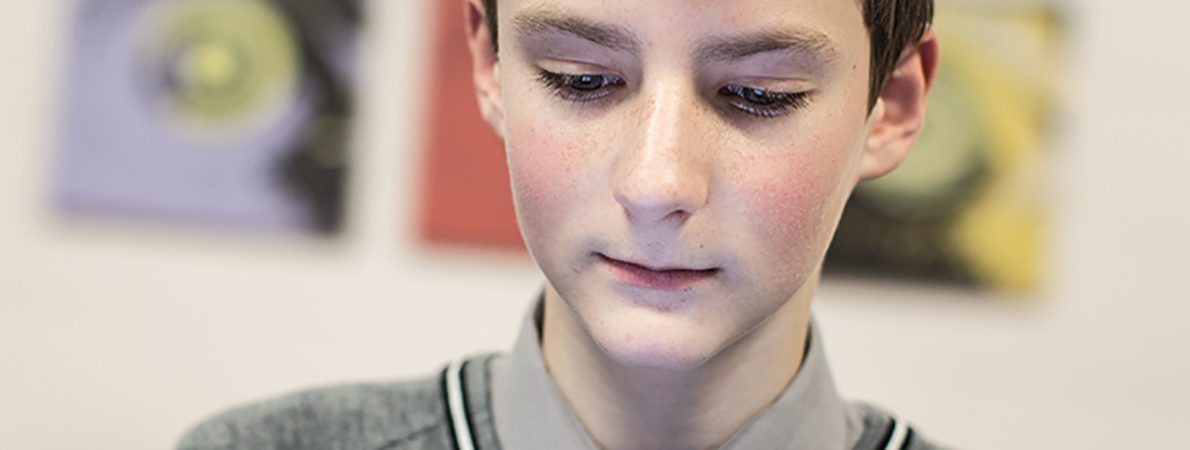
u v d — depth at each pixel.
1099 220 1.62
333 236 1.72
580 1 0.67
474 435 0.84
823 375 0.81
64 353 1.76
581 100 0.70
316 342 1.72
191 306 1.74
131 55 1.75
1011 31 1.62
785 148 0.69
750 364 0.77
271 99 1.73
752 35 0.67
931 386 1.64
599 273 0.70
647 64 0.68
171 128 1.74
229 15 1.73
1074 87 1.62
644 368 0.76
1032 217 1.63
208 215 1.74
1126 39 1.62
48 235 1.77
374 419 0.87
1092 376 1.63
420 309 1.71
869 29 0.72
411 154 1.71
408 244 1.71
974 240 1.63
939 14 1.63
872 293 1.65
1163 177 1.61
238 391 1.73
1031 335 1.63
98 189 1.76
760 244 0.69
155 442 1.74
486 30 0.81
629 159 0.67
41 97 1.77
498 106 0.80
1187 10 1.61
